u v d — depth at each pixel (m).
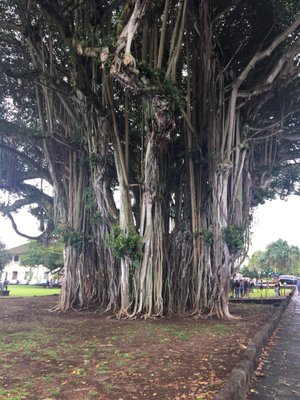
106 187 13.20
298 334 10.78
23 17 12.91
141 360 6.54
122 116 14.45
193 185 13.43
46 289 40.69
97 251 14.16
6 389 4.86
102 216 13.34
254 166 16.75
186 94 13.75
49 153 14.90
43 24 13.70
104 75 12.70
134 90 9.87
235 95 13.09
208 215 13.52
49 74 13.18
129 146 13.97
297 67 13.59
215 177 13.07
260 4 13.22
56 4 11.60
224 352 7.29
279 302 21.47
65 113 15.10
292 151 18.94
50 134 13.95
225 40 14.47
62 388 4.94
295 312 17.20
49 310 14.30
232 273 13.48
